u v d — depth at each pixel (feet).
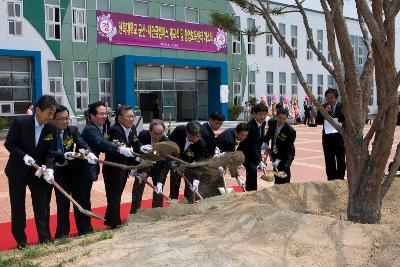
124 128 17.34
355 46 94.84
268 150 21.01
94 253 12.12
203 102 81.05
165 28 73.00
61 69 63.10
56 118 15.33
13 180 14.84
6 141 14.92
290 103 91.50
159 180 18.29
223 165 18.03
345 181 17.54
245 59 84.33
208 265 10.27
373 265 10.16
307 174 32.73
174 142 17.43
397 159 13.39
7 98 59.41
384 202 15.98
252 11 16.31
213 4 78.07
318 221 12.04
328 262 10.36
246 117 80.18
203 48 77.92
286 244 11.21
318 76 97.14
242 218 12.89
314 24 93.97
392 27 11.81
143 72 72.64
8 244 16.10
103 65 67.36
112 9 67.56
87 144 16.61
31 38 60.13
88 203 16.80
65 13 62.95
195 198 18.92
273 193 16.42
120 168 16.97
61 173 16.20
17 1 58.70
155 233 13.26
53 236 17.15
